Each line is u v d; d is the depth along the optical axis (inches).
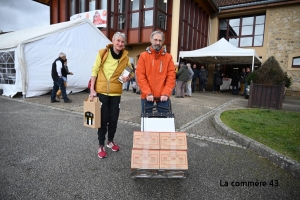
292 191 95.3
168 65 115.2
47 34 331.3
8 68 332.5
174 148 91.9
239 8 642.2
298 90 571.8
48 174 101.6
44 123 189.3
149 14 505.0
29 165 109.6
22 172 102.3
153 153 90.3
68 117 214.2
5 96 331.6
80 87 393.7
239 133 162.2
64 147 135.6
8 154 121.8
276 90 285.9
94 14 557.9
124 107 275.6
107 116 121.9
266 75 292.2
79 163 114.1
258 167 117.3
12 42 323.9
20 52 305.0
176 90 400.8
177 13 532.7
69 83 371.6
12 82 330.0
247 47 661.3
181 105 305.0
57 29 343.6
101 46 420.8
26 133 159.8
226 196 90.2
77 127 180.9
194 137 165.3
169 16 540.4
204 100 376.5
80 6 608.4
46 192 87.4
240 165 119.2
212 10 695.1
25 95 319.3
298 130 176.4
